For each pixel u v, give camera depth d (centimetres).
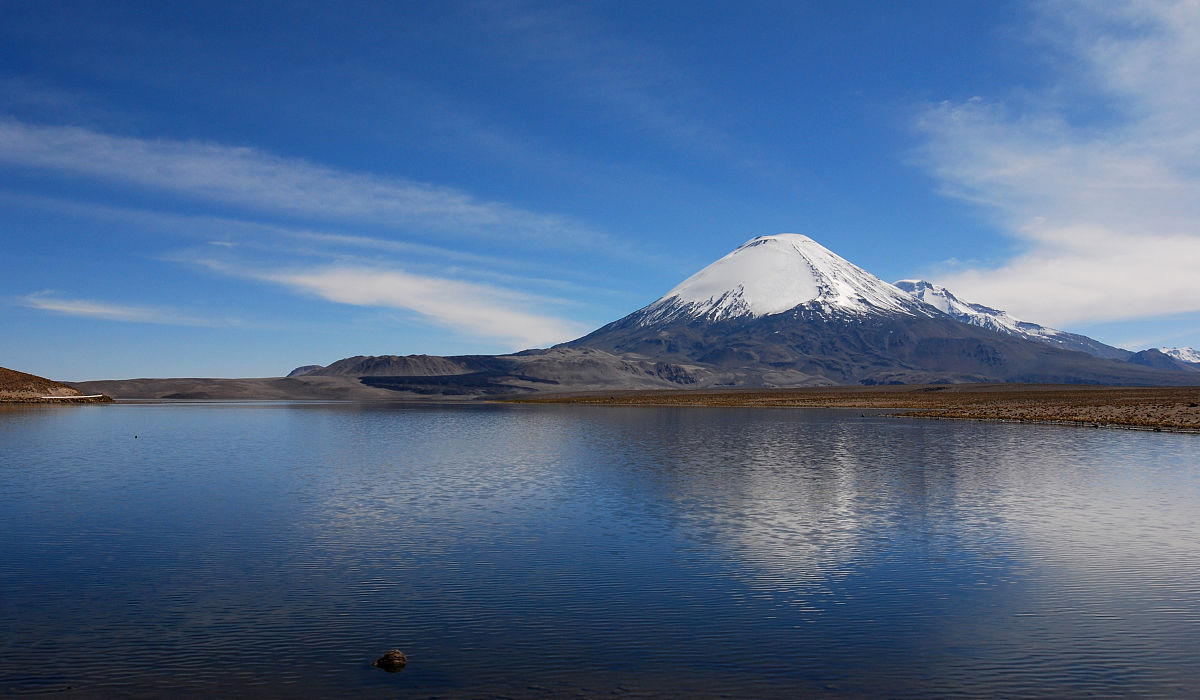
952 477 3934
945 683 1340
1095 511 2931
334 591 1872
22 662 1432
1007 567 2092
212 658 1449
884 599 1806
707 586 1914
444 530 2594
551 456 5172
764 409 15038
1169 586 1906
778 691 1305
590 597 1823
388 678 1358
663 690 1308
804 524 2688
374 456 5222
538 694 1291
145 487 3644
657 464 4625
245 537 2488
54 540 2444
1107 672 1387
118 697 1284
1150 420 8712
